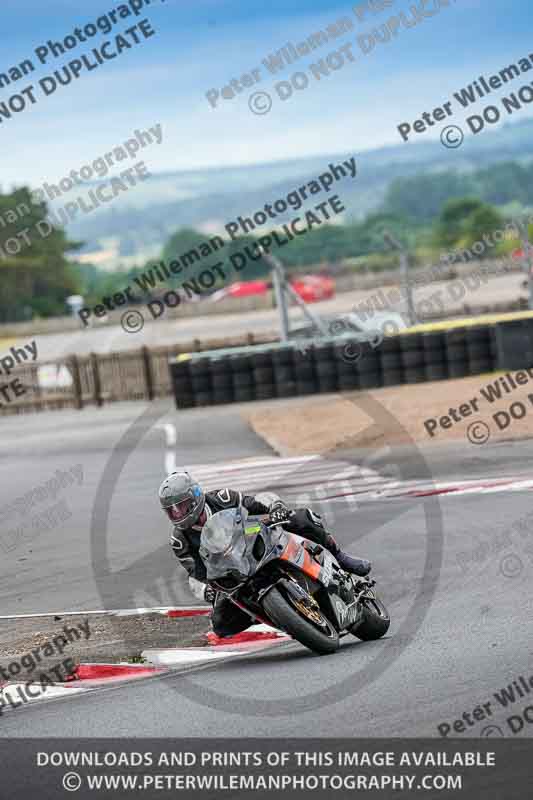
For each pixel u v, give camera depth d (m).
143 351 133.75
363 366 102.81
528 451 59.41
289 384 105.69
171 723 23.75
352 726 21.92
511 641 26.91
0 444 102.12
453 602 32.69
